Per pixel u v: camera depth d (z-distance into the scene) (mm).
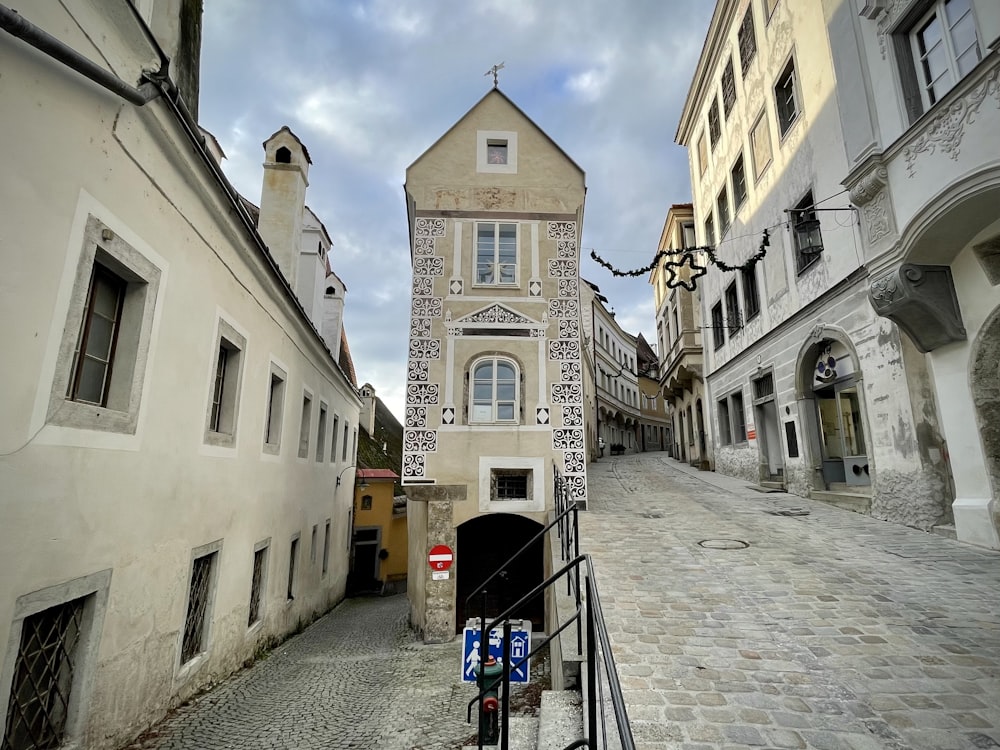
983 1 6902
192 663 6469
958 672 4031
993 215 7051
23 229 3805
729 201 17516
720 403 19531
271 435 10133
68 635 4457
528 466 11352
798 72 12633
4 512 3645
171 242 5863
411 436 11430
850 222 10578
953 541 7984
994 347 7547
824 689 3805
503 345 11938
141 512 5324
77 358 4707
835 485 12062
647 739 3217
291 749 5316
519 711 5789
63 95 4141
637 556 7434
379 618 14836
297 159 12883
